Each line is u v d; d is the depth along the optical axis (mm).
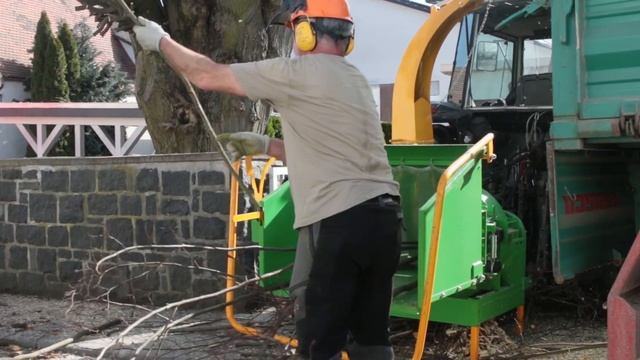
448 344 5203
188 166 6895
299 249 3369
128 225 7219
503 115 6477
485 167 6410
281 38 8023
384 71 24719
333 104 3184
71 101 21812
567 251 5086
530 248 6094
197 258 6832
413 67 5645
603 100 4688
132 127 18219
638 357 2752
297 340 3439
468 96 6742
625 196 5988
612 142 4844
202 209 6824
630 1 4539
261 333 4465
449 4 5617
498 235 5098
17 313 6941
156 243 7059
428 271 3818
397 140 5645
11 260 7906
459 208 4312
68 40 21875
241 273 6582
